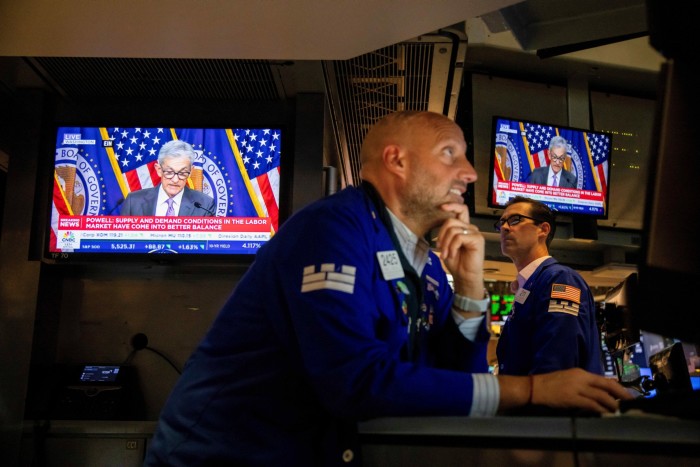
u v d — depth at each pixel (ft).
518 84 20.61
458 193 4.97
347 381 3.83
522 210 9.43
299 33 9.48
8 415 10.68
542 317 8.06
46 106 11.97
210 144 11.69
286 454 4.10
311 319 4.01
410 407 3.77
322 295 4.05
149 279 12.12
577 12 11.84
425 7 8.76
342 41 9.71
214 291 12.07
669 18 3.70
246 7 8.71
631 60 20.43
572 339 7.77
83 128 11.69
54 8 8.74
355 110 14.19
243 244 11.37
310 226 4.35
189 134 11.71
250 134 11.74
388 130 5.01
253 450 4.13
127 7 8.71
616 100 21.68
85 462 10.59
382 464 3.79
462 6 8.68
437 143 4.86
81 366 11.40
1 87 11.80
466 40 11.21
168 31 9.39
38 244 11.43
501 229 9.71
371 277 4.44
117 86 11.71
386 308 4.50
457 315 5.23
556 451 3.34
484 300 5.23
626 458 3.21
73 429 10.66
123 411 11.04
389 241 4.69
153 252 11.32
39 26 9.23
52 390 11.05
